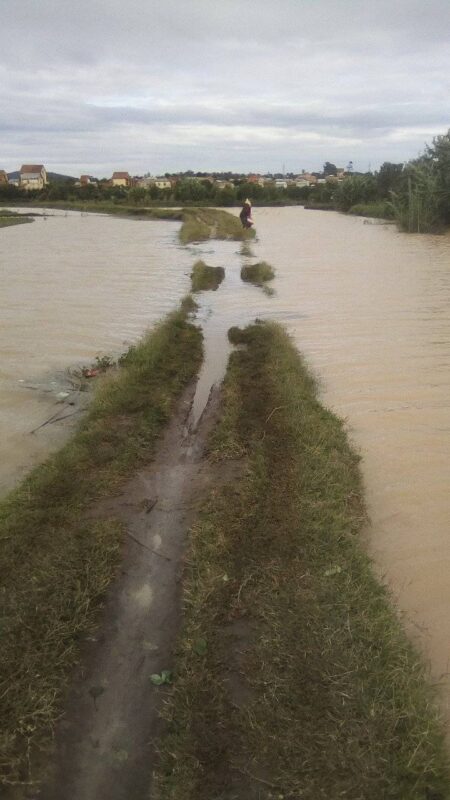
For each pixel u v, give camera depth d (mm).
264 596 4266
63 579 4348
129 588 4434
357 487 5809
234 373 8820
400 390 8469
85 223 40469
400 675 3604
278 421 6992
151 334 10820
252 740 3281
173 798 3035
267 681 3607
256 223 38188
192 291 15617
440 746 3293
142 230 34344
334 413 7617
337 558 4625
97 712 3510
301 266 19891
